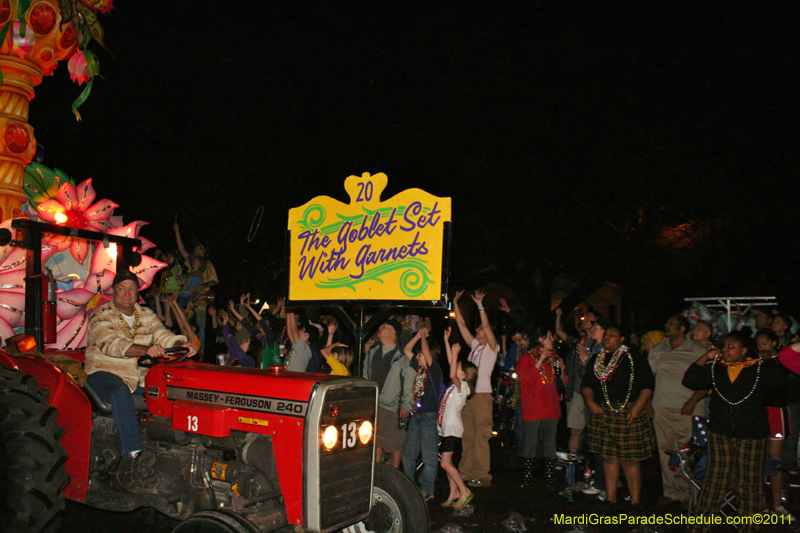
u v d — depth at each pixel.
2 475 3.68
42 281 4.30
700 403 6.28
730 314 9.08
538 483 7.08
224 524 3.18
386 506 4.11
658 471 7.92
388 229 4.73
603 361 5.87
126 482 4.07
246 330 8.19
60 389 4.20
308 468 3.31
